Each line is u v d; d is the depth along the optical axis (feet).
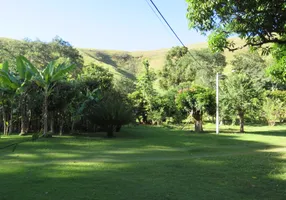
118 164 26.12
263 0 16.51
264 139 52.75
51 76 48.75
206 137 55.16
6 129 55.67
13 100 54.24
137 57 380.99
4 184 18.39
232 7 17.48
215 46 19.49
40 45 156.87
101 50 388.57
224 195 16.88
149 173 22.31
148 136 56.59
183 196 16.49
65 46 166.91
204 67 145.48
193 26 19.07
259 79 129.18
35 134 7.38
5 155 30.40
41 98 52.70
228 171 23.45
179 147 40.40
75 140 46.16
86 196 16.12
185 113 76.07
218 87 72.08
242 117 74.08
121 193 16.81
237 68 153.17
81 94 59.16
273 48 22.48
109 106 54.49
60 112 56.65
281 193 17.49
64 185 18.30
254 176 21.76
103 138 51.42
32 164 25.62
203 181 20.04
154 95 100.68
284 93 118.93
